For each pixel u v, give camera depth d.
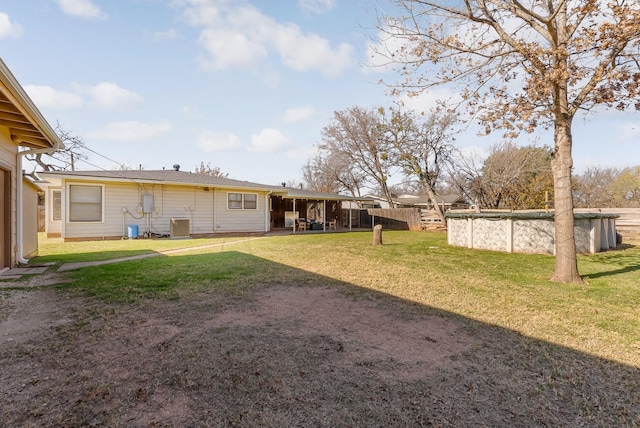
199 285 4.86
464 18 5.73
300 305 3.96
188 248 9.77
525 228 9.38
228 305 3.88
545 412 1.88
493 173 20.45
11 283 4.93
